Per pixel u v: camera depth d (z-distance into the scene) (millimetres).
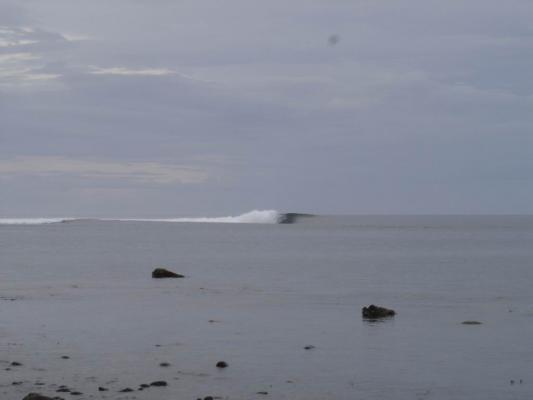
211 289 54156
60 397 22062
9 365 26438
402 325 36062
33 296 48562
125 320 37312
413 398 23000
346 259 92938
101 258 92250
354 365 26984
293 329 34688
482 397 23172
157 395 22531
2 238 156125
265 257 96562
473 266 80938
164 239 156375
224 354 28719
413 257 97500
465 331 34281
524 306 44688
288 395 22938
